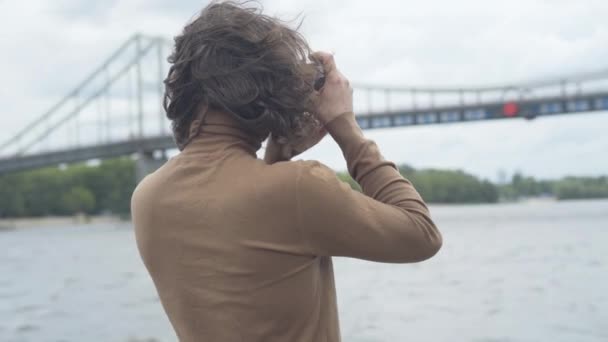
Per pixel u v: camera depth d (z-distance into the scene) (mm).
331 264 1179
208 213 1084
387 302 11156
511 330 8562
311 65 1150
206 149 1138
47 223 86750
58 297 14086
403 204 1126
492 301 11125
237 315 1061
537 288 12641
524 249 21531
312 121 1200
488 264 17406
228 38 1102
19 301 13688
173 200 1116
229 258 1062
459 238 27594
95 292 14711
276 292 1059
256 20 1128
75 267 21406
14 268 21781
